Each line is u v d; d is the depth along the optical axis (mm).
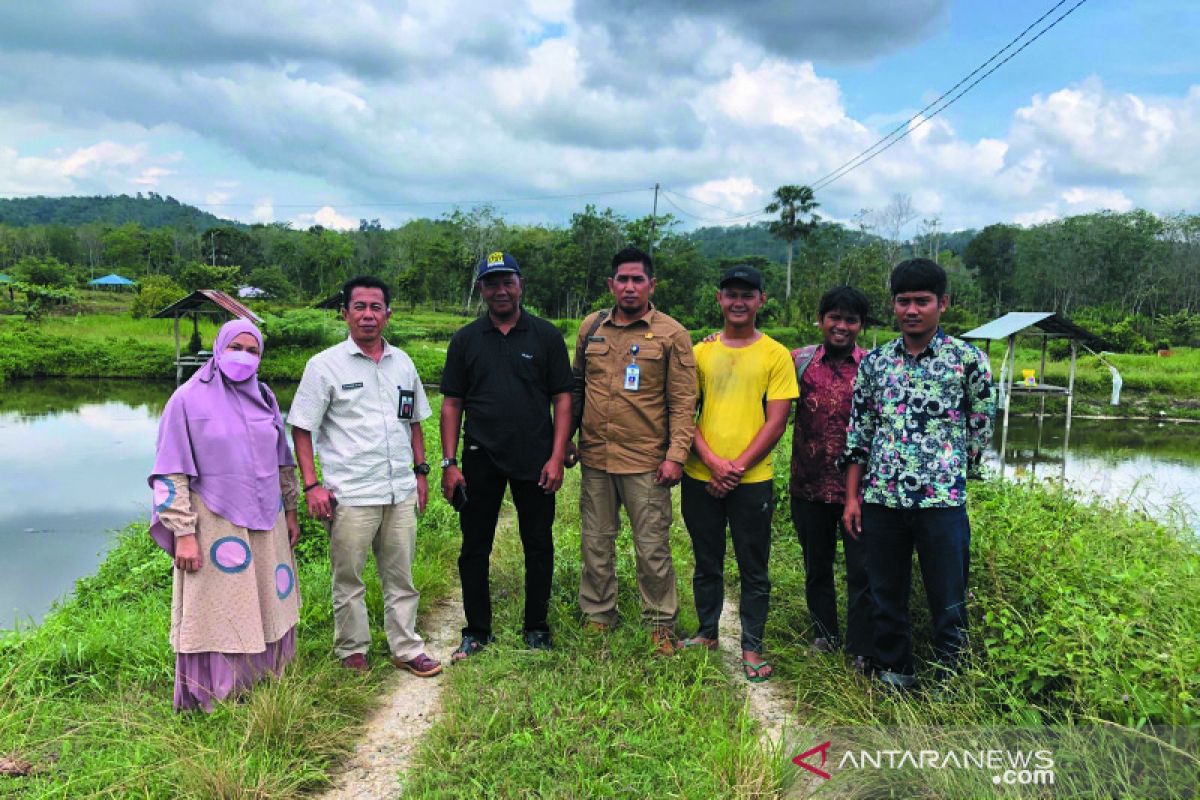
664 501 3623
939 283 2949
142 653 3436
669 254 57219
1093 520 4746
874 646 3283
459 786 2482
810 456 3689
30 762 2598
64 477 10328
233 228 70375
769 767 2449
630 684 3146
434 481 7051
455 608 4371
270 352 26719
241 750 2582
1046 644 2730
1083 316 52500
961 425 2994
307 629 3793
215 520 2945
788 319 41000
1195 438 18125
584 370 3705
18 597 5766
